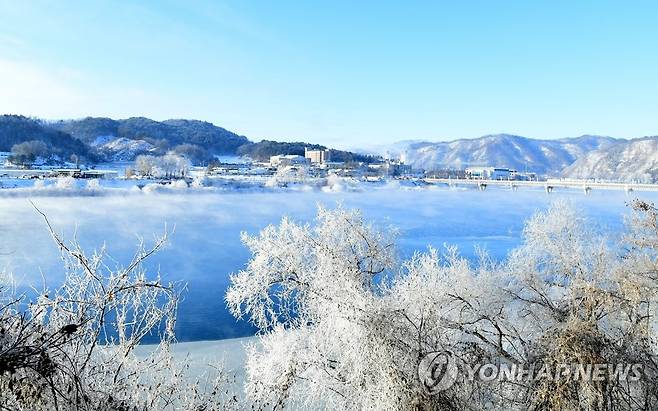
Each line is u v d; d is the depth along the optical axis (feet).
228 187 411.95
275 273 45.93
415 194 440.04
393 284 44.91
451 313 43.04
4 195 288.71
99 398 21.16
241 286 46.06
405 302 39.52
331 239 47.09
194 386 25.18
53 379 21.08
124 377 23.47
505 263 56.80
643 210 45.27
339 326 39.14
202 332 80.18
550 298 44.52
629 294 37.09
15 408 19.02
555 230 46.03
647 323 39.14
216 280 115.55
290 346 41.14
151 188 367.04
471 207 317.83
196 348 71.20
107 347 23.71
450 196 420.36
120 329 22.95
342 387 39.37
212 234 190.90
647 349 36.94
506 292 42.88
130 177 457.68
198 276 118.01
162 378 24.22
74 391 20.29
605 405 34.04
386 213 271.49
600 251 43.01
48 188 311.47
